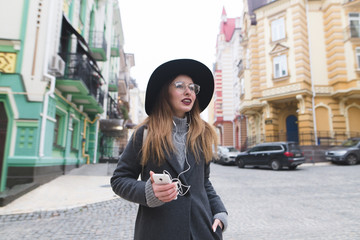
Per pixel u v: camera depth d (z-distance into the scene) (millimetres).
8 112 7359
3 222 4383
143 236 1157
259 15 20312
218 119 33156
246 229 4012
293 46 18125
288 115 19688
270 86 18984
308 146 16453
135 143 1300
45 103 7637
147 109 1447
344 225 4125
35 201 5734
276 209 5203
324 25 18734
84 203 5633
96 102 11539
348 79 17094
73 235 3771
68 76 8977
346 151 13953
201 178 1342
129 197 1125
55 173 8742
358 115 17875
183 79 1478
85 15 12242
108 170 10406
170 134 1316
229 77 34031
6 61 7500
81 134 12844
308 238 3586
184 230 1136
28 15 7762
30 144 7246
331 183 8203
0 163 7078
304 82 17375
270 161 13562
